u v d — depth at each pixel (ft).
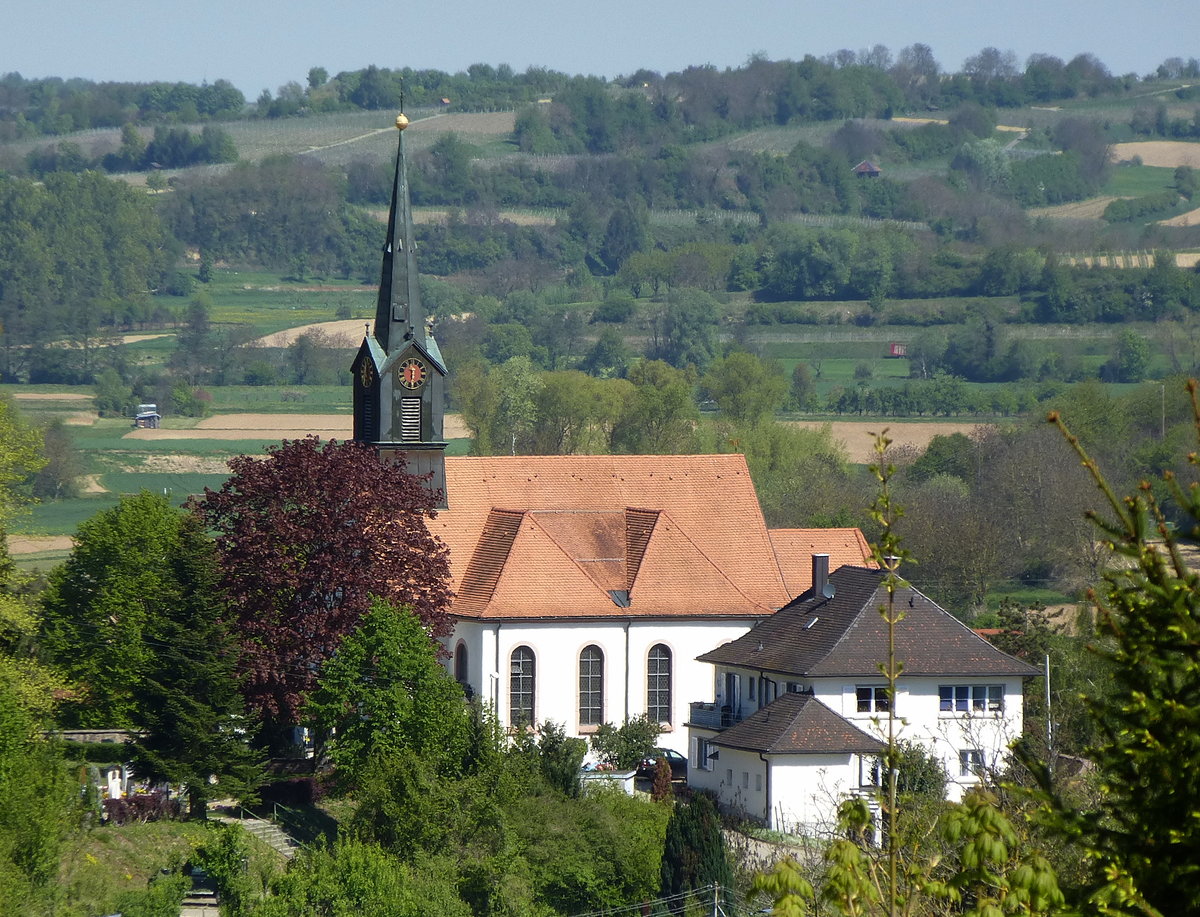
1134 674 202.80
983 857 212.84
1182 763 195.93
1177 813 198.39
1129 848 201.67
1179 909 198.08
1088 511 210.18
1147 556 202.90
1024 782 472.85
